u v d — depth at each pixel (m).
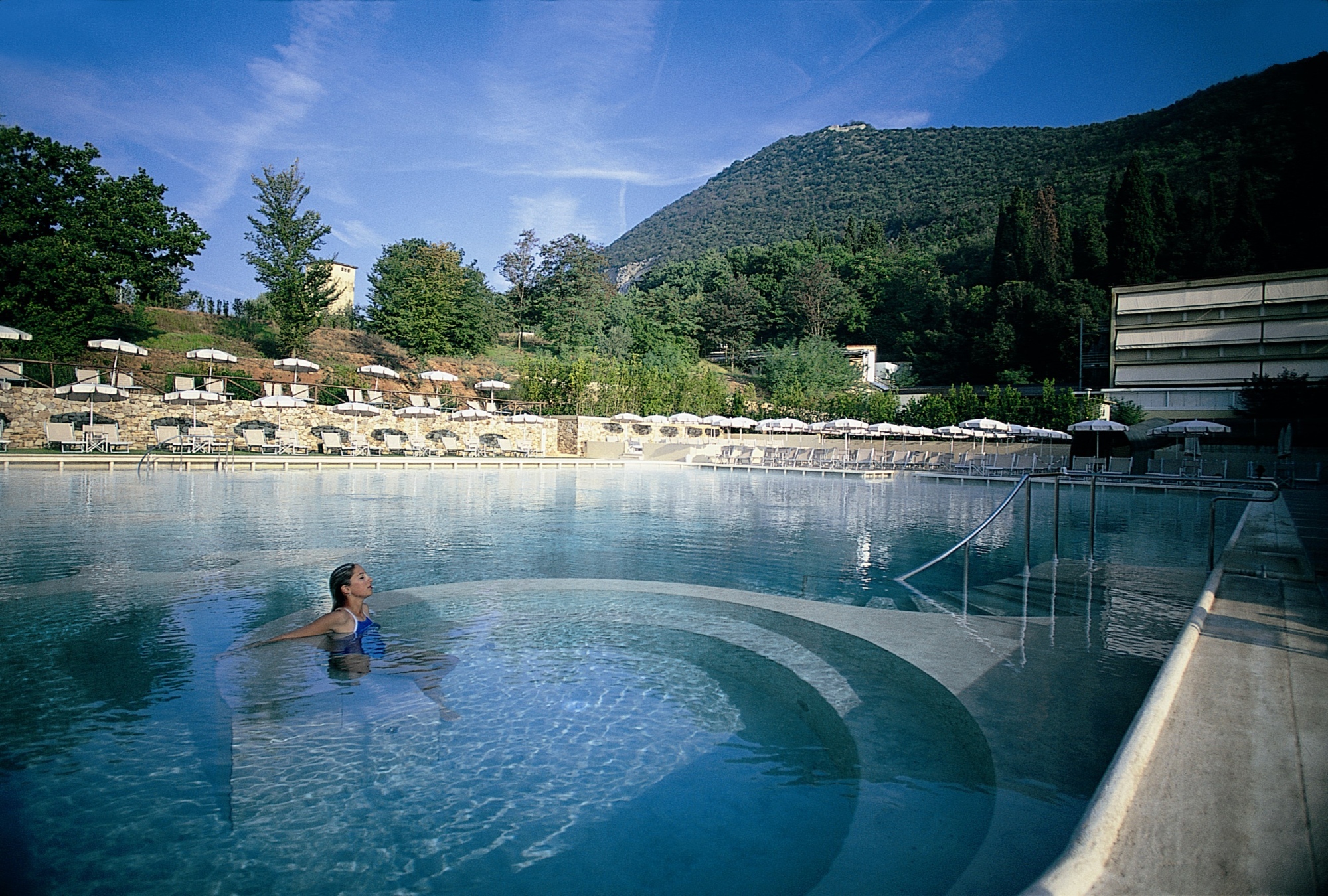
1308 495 14.21
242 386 23.84
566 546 8.39
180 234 25.69
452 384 33.12
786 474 25.86
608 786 2.74
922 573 7.02
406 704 3.45
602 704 3.52
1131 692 3.33
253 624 4.66
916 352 63.78
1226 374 32.53
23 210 21.94
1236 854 1.53
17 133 22.14
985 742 2.79
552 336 52.47
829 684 3.58
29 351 21.19
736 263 81.31
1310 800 1.78
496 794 2.66
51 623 4.66
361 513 10.90
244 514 10.31
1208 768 1.97
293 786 2.69
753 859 2.26
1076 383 49.81
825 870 2.16
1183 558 7.93
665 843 2.35
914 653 3.82
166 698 3.45
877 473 25.39
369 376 29.52
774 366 52.50
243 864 2.19
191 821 2.42
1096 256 56.84
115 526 8.87
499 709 3.42
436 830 2.40
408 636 4.46
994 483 22.73
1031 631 4.43
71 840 2.29
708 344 68.94
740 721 3.39
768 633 4.47
